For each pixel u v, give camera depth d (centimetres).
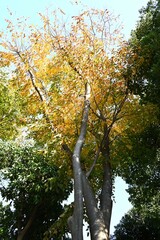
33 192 1808
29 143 1906
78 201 928
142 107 1426
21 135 1917
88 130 1348
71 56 1333
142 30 1578
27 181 1816
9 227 1880
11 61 1309
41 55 1321
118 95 1432
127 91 1423
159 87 1312
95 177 1493
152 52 1415
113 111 1438
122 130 1451
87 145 1407
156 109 1412
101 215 1029
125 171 1759
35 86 1277
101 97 1380
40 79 1299
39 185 1759
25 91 1304
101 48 1395
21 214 1889
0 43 1302
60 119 1255
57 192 1738
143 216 2158
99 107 1390
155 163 1703
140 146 1536
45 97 1286
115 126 1454
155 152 1568
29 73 1292
